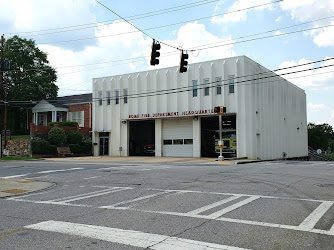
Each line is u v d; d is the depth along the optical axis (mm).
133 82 36531
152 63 18578
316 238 5512
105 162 26359
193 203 8508
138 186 11805
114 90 38281
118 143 37688
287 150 40156
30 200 9812
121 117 37531
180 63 20438
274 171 16234
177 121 34500
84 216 7340
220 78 31281
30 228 6344
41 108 43969
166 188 11133
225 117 32938
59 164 23766
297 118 45000
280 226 6227
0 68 34719
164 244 5227
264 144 32938
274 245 5168
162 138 35375
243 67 30078
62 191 11398
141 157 34188
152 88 35125
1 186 12812
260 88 33000
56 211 8000
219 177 13828
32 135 34031
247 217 6945
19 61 43688
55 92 47625
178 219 6867
